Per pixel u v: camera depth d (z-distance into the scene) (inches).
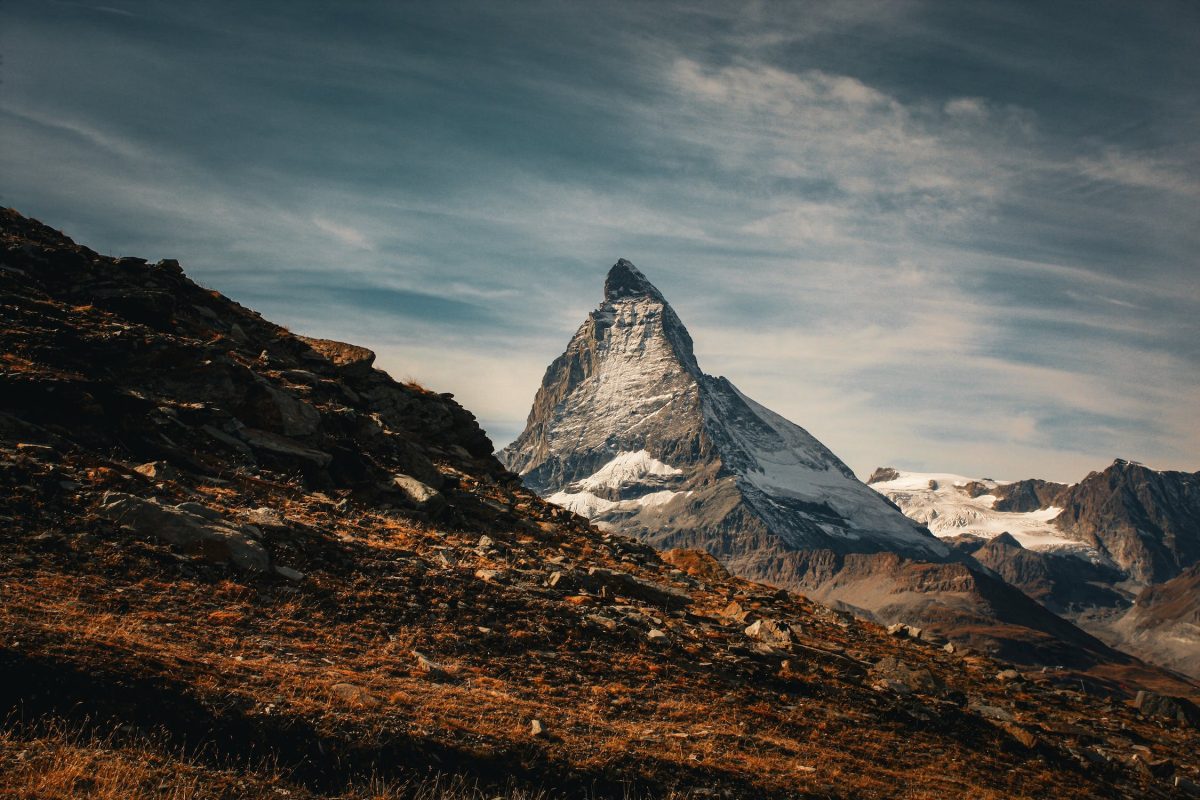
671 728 773.9
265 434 1199.6
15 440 919.0
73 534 786.8
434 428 1654.8
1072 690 1386.6
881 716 943.7
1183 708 1336.1
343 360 1636.3
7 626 594.6
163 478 968.9
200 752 547.5
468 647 837.2
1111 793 913.5
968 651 1450.5
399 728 623.8
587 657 890.7
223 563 822.5
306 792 541.0
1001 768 895.7
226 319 1595.7
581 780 636.7
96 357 1150.3
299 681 650.2
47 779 477.1
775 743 799.7
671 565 1561.3
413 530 1123.9
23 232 1488.7
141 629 668.1
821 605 1557.6
